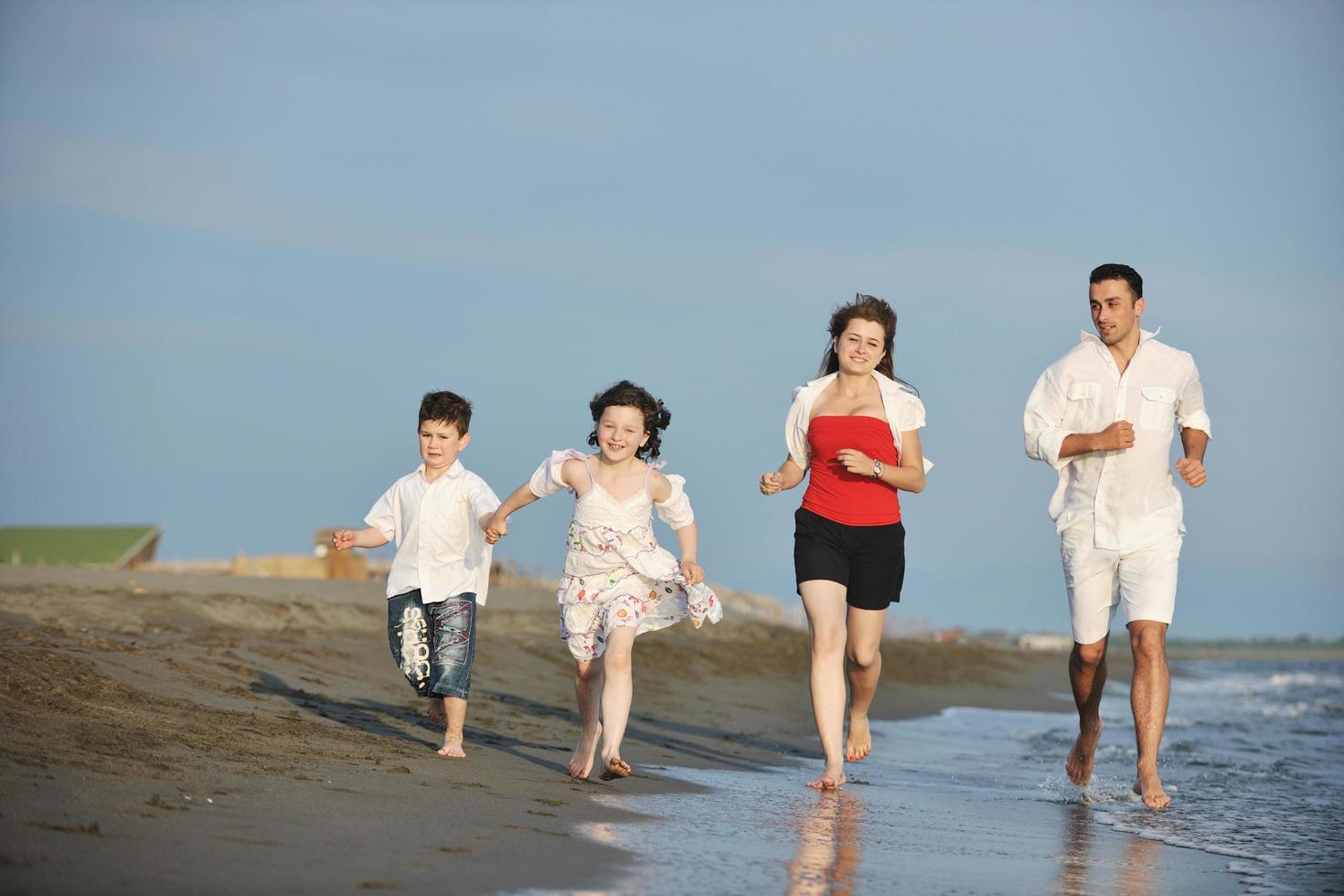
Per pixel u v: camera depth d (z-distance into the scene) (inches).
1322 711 796.6
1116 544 300.4
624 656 272.8
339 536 299.6
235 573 1190.3
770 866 193.6
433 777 250.7
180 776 212.8
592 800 246.8
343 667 461.1
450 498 296.7
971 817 269.0
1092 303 306.3
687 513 289.6
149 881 149.4
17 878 145.3
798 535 305.0
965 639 2023.9
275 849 170.6
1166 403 300.8
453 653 292.4
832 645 298.0
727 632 986.7
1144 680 299.3
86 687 288.2
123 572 743.1
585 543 281.6
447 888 160.6
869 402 303.7
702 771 326.0
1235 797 329.1
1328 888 207.2
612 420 279.7
